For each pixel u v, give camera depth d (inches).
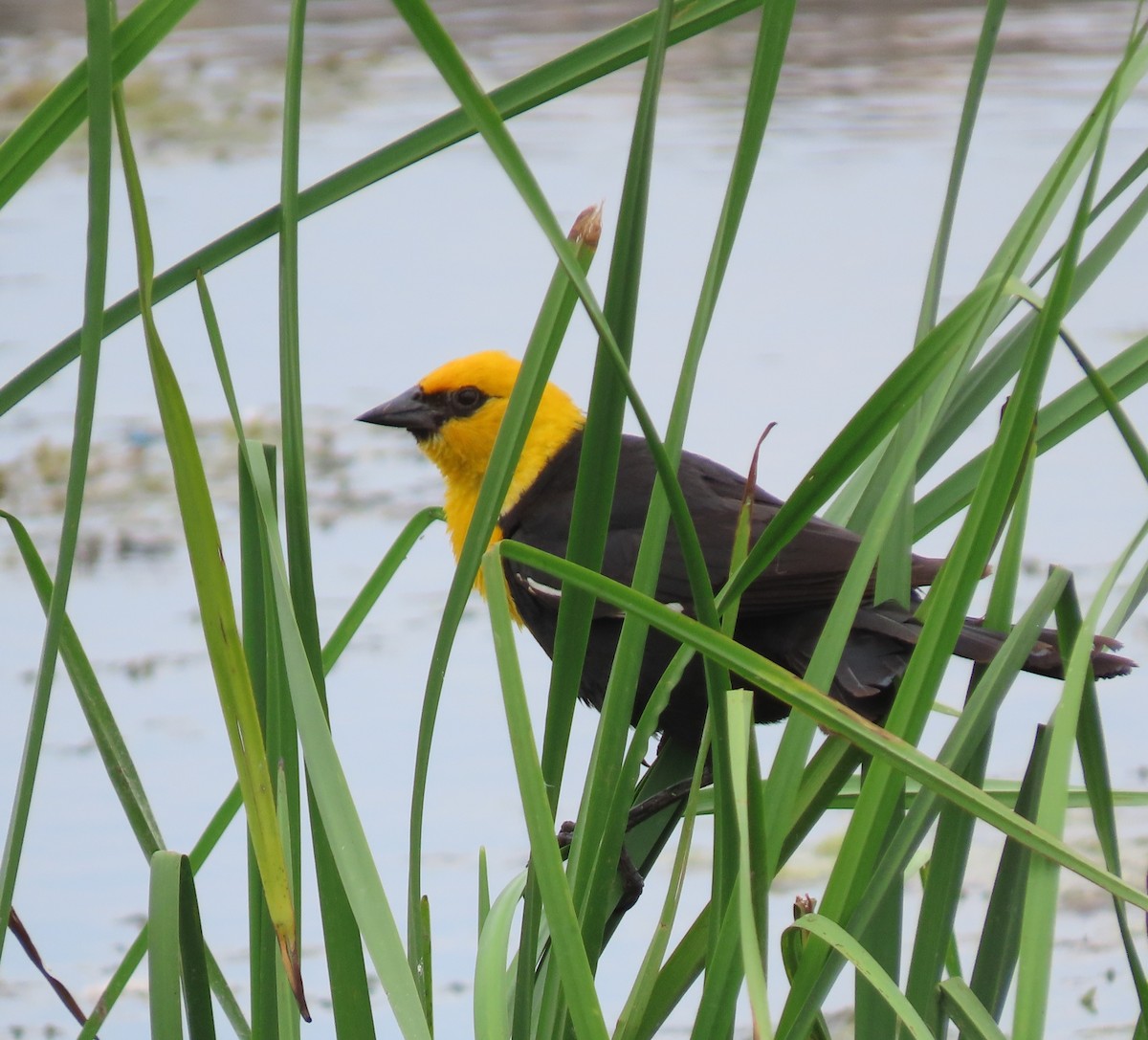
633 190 140.3
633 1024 154.3
